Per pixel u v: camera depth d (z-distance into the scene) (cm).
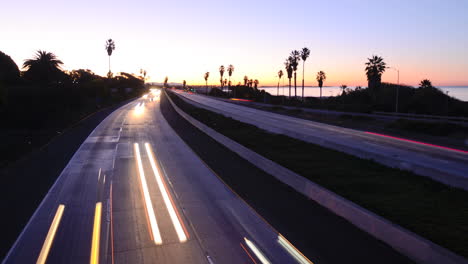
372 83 6525
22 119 2927
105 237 773
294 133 2661
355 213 842
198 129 3062
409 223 750
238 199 1064
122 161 1658
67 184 1229
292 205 1002
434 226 734
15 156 1697
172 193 1130
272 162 1411
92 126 3086
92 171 1438
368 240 746
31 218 892
